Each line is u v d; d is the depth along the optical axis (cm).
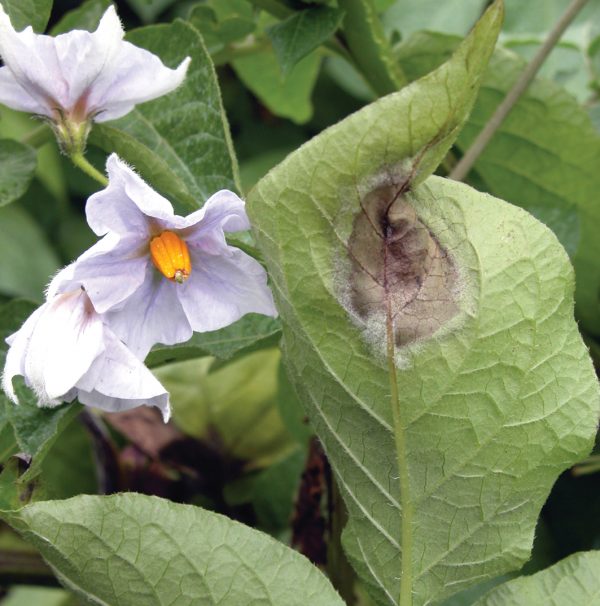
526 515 24
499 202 23
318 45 29
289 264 23
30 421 26
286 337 24
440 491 24
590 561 24
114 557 23
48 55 26
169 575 23
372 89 32
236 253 25
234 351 27
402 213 23
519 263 23
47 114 26
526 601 24
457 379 23
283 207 23
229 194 24
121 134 26
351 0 30
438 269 23
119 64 26
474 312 23
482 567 24
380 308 23
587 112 34
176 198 27
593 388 24
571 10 32
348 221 23
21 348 24
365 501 24
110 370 24
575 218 31
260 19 33
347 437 24
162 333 25
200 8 32
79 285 24
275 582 23
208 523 23
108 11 26
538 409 24
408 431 24
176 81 26
